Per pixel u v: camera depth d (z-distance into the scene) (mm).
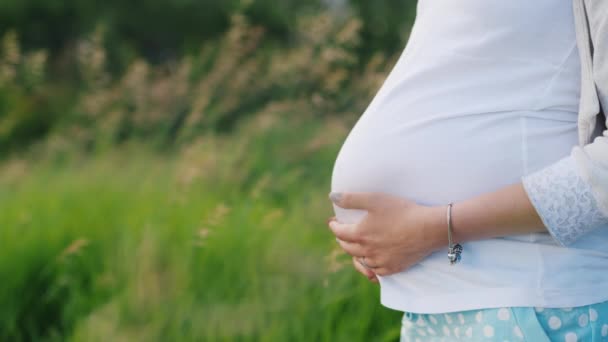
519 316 1066
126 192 4379
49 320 3164
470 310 1112
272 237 3117
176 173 4457
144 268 2965
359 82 5117
